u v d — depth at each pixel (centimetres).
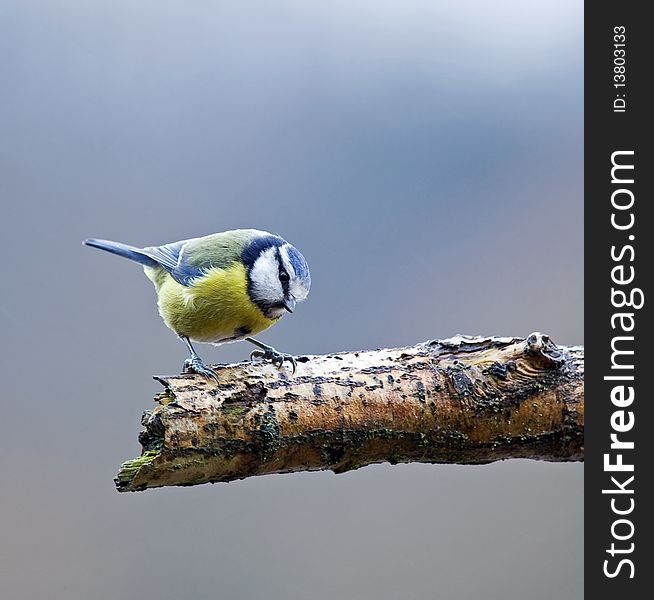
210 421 518
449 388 569
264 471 546
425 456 582
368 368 571
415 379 570
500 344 591
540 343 575
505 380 573
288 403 541
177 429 510
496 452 585
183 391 523
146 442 523
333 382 558
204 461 519
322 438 549
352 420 553
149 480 513
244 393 534
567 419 578
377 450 568
